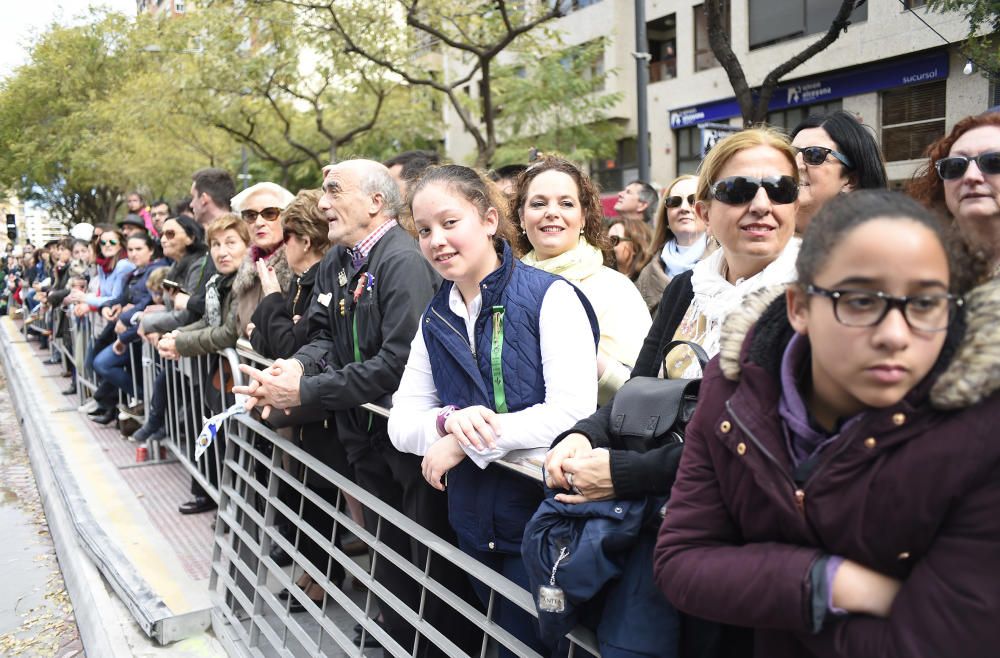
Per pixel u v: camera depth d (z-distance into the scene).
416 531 2.18
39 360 11.66
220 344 4.06
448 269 2.13
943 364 1.05
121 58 29.39
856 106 14.05
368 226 2.93
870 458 1.08
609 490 1.55
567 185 2.88
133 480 5.30
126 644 3.25
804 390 1.22
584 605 1.64
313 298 3.17
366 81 14.12
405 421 2.31
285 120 14.64
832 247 1.07
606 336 2.71
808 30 14.62
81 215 35.22
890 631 1.06
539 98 15.44
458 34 12.06
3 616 4.06
